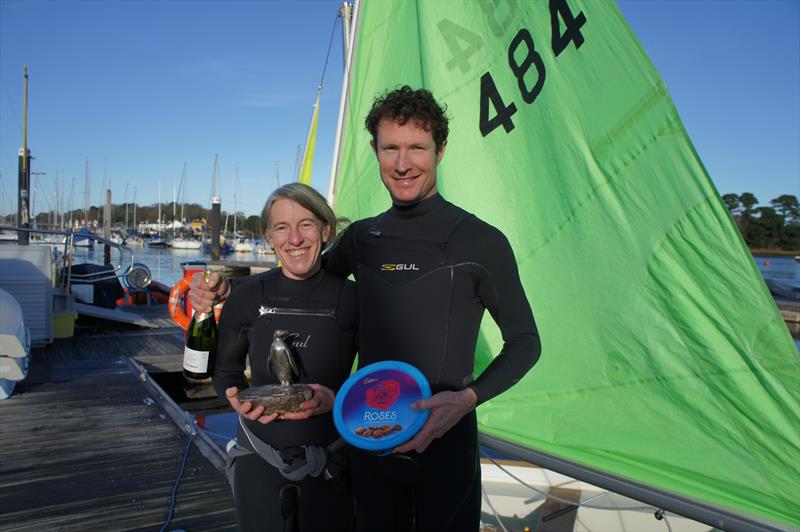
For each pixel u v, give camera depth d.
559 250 2.46
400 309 1.59
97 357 7.73
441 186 2.89
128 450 4.23
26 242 10.69
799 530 1.70
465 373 1.58
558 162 2.46
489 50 2.70
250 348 1.71
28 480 3.67
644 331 2.19
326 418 1.69
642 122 2.18
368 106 3.37
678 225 2.10
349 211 3.52
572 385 2.36
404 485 1.58
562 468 2.13
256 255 44.53
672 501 1.87
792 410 1.87
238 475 1.70
